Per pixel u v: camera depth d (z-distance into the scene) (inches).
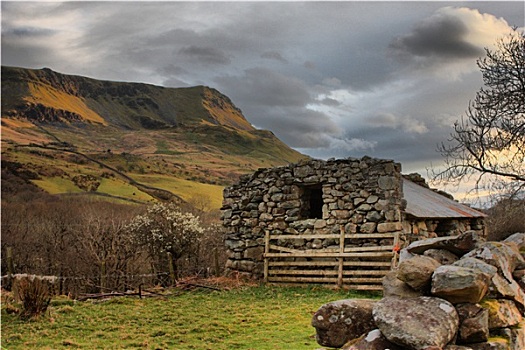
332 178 674.8
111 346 376.2
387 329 209.0
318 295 591.2
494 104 557.6
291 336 394.3
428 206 729.6
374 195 645.9
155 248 900.0
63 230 1079.0
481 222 834.2
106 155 3117.6
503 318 233.5
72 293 726.5
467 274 222.7
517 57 554.9
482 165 574.9
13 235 1069.8
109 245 921.5
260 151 6363.2
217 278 708.7
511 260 274.8
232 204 745.0
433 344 197.8
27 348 369.7
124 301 563.8
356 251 634.8
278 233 701.9
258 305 538.6
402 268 237.8
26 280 515.2
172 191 2256.4
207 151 5698.8
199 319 470.3
